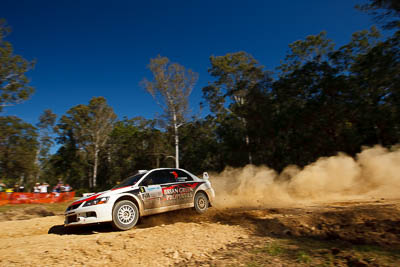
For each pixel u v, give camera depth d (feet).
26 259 14.21
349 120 87.92
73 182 180.55
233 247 14.47
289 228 17.52
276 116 99.66
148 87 108.37
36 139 114.52
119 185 23.84
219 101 131.75
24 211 33.06
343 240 14.49
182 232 17.51
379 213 18.66
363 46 89.04
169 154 139.74
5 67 81.15
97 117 155.02
